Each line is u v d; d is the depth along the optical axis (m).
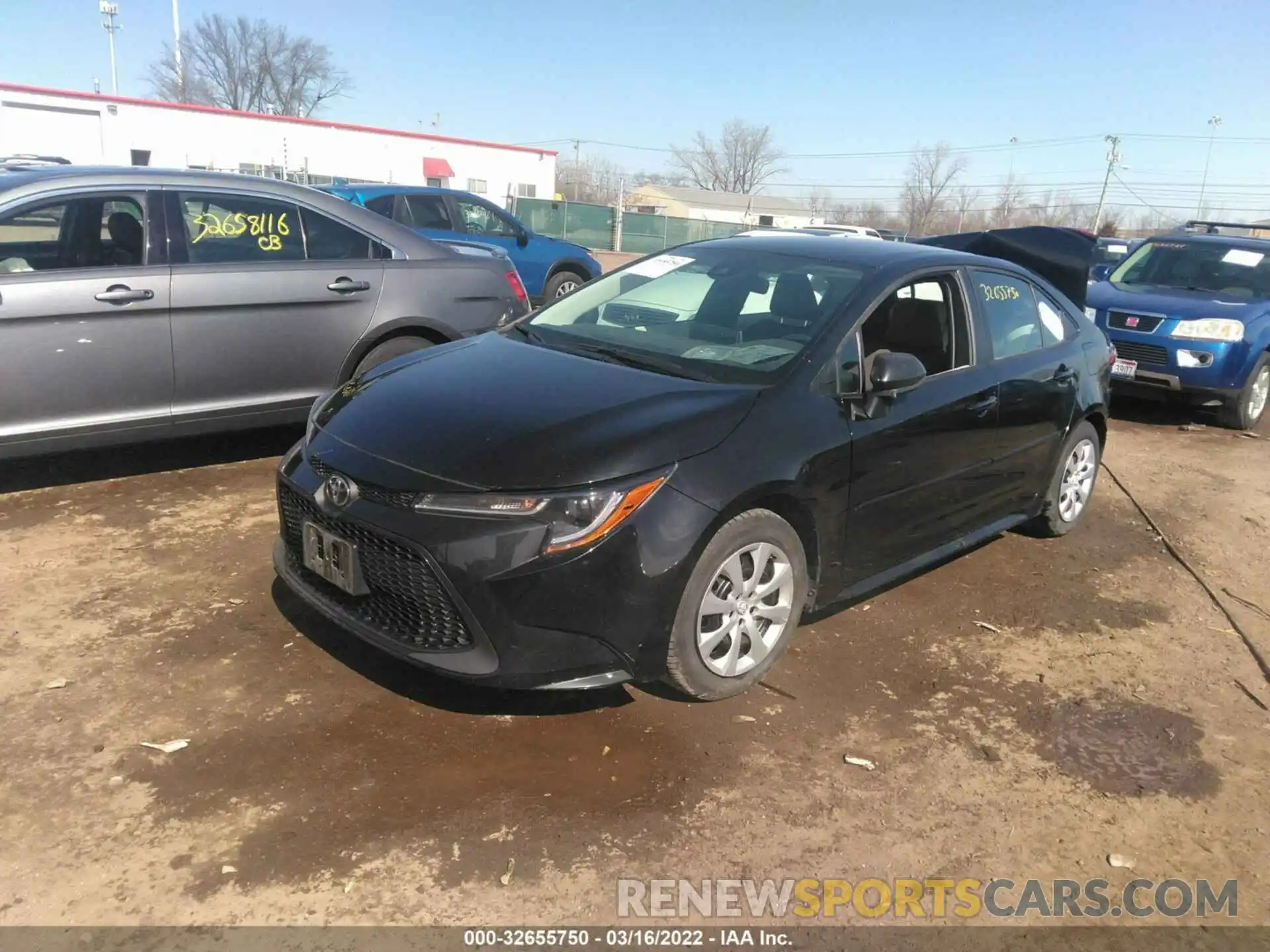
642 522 2.90
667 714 3.28
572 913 2.39
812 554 3.53
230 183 5.09
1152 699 3.67
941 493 4.09
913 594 4.48
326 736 3.02
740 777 2.97
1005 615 4.32
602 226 37.66
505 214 12.42
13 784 2.70
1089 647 4.07
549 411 3.18
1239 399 8.41
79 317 4.50
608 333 4.08
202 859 2.47
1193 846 2.84
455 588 2.82
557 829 2.68
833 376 3.57
